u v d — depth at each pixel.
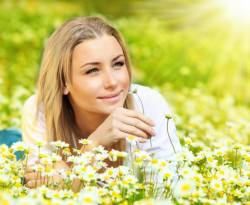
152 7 21.31
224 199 2.79
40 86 3.65
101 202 2.69
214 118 7.59
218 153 3.42
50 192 2.81
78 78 3.34
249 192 2.96
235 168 3.48
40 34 12.92
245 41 16.86
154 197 2.95
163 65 11.96
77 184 3.10
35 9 18.22
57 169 3.25
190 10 20.45
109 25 3.43
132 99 3.62
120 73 3.34
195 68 12.52
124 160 3.49
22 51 11.99
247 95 11.34
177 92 10.27
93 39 3.32
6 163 3.14
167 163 3.02
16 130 4.60
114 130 3.21
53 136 3.64
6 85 9.33
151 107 3.70
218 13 20.02
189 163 3.18
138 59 12.07
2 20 15.12
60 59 3.42
